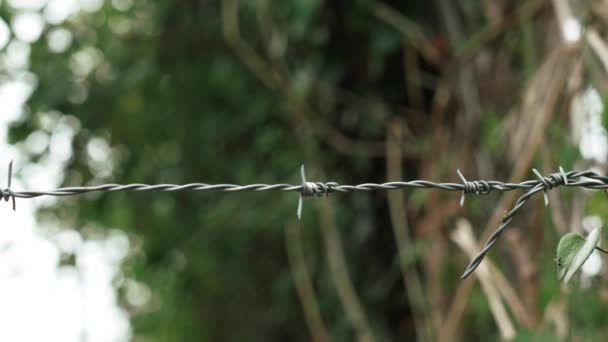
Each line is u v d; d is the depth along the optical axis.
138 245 7.71
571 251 2.78
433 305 5.55
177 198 6.96
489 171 5.57
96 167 7.05
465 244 5.25
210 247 6.86
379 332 6.19
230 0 6.42
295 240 6.41
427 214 5.73
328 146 6.43
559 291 4.80
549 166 5.11
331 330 6.33
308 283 6.14
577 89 5.06
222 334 7.00
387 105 6.28
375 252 6.32
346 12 6.23
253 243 6.80
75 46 6.75
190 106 6.80
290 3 6.03
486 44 5.81
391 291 6.27
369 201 6.36
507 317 4.93
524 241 5.15
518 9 5.65
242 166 6.64
